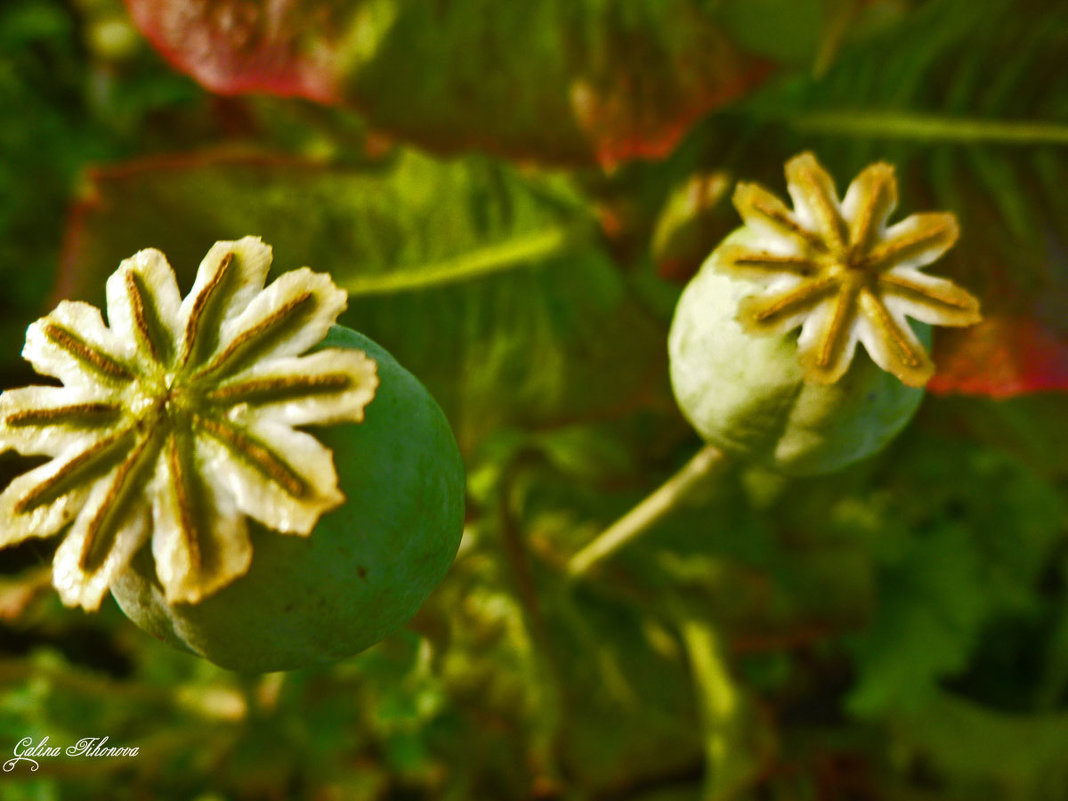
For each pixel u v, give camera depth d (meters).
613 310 0.21
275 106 0.24
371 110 0.19
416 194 0.20
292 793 0.26
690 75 0.19
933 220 0.13
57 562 0.11
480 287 0.21
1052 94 0.19
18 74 0.30
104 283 0.20
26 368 0.29
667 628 0.26
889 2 0.19
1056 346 0.19
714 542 0.25
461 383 0.21
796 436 0.13
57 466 0.11
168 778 0.26
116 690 0.23
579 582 0.25
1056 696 0.29
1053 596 0.30
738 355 0.13
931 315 0.13
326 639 0.12
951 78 0.20
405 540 0.12
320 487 0.11
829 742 0.29
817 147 0.20
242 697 0.24
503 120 0.19
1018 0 0.19
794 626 0.25
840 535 0.26
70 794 0.26
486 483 0.23
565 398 0.21
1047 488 0.26
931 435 0.26
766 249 0.13
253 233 0.20
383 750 0.26
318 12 0.18
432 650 0.19
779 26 0.18
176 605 0.11
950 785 0.28
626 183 0.21
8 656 0.29
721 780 0.23
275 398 0.11
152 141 0.30
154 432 0.11
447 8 0.18
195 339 0.12
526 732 0.23
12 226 0.29
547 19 0.18
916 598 0.27
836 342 0.13
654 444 0.24
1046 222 0.19
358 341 0.12
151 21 0.18
